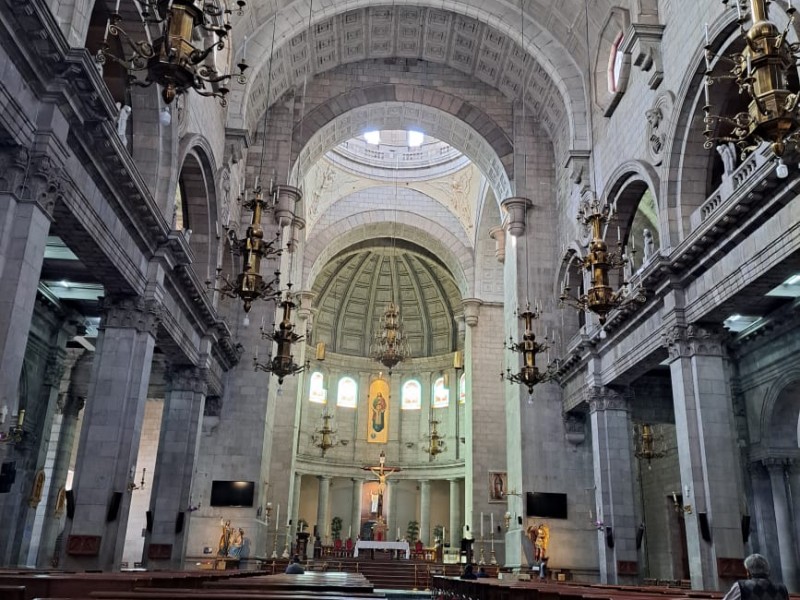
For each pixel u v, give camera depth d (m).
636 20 17.77
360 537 38.06
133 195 13.34
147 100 15.27
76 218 11.48
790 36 11.52
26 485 19.19
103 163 11.98
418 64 27.02
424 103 26.78
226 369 23.28
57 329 20.12
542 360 24.34
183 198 20.05
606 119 21.12
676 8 16.45
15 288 9.22
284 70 24.72
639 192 19.47
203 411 21.34
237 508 22.42
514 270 25.75
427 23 25.02
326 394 41.81
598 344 20.61
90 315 20.77
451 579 17.55
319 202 35.91
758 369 19.92
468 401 33.50
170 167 15.88
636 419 22.45
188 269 16.73
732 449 14.39
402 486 42.12
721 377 14.84
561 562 22.45
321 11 22.47
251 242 13.77
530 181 26.12
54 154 9.95
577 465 23.47
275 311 24.44
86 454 13.94
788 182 11.55
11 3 8.61
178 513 18.88
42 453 19.83
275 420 31.19
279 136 25.53
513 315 25.75
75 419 23.77
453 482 39.09
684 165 16.08
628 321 18.17
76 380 23.66
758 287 13.15
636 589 10.28
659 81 17.20
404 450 41.75
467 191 35.97
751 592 5.00
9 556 18.78
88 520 13.53
